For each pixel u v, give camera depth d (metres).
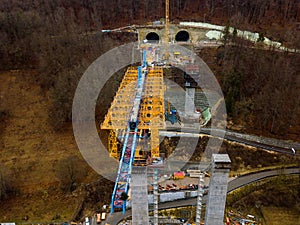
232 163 62.12
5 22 87.88
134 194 34.84
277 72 72.25
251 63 78.44
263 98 70.94
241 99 74.06
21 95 79.94
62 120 72.81
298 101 69.81
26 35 88.44
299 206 55.25
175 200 53.44
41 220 51.75
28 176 61.66
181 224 49.22
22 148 68.62
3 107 77.00
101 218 50.16
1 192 56.41
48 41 85.81
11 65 84.56
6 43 85.81
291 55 79.19
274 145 65.25
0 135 71.69
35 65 85.19
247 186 57.19
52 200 56.09
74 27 95.88
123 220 49.56
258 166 61.62
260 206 55.75
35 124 74.19
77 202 54.97
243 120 71.38
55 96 73.44
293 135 67.62
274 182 58.12
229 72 76.38
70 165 58.34
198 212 45.25
